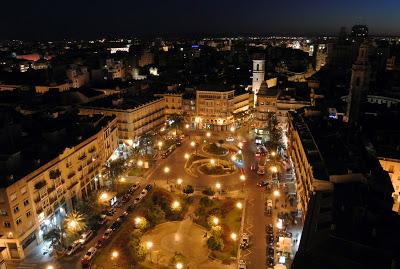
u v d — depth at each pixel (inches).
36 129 5620.1
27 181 4099.4
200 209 4744.1
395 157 4419.3
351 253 2650.1
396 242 2645.2
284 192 5334.6
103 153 6067.9
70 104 7593.5
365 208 2972.4
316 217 3250.5
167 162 6619.1
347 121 6131.9
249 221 4611.2
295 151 5654.5
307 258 2746.1
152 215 4534.9
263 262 3848.4
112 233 4389.8
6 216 3892.7
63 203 4813.0
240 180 5821.9
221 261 3875.5
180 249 4065.0
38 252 4153.5
